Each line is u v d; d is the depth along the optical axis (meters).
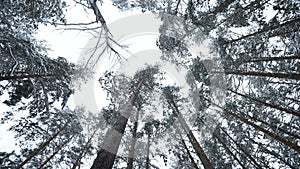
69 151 9.59
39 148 8.16
